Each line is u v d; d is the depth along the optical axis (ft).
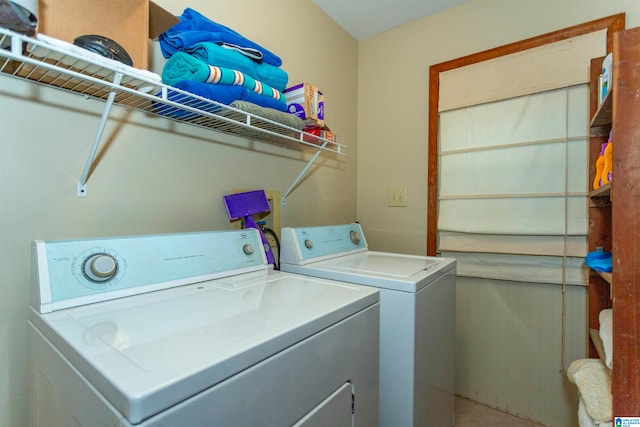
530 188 5.61
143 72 2.88
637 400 2.90
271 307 2.56
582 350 5.27
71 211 3.21
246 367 1.83
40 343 2.27
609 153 4.16
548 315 5.57
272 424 1.98
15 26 2.17
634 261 2.92
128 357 1.70
